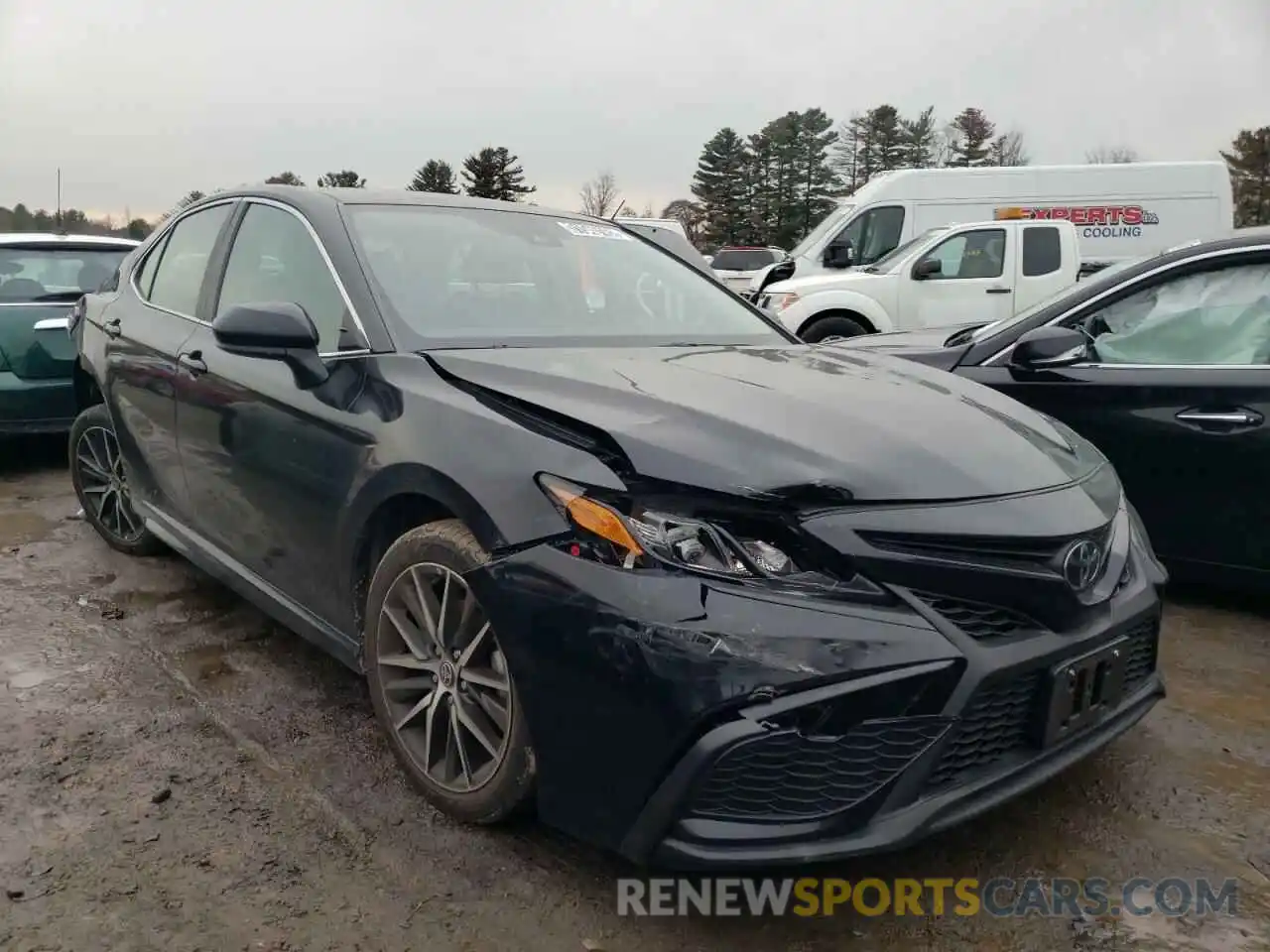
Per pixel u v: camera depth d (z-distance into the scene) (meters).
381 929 2.11
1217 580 3.90
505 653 2.14
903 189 13.12
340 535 2.70
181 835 2.43
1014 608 2.09
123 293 4.27
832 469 2.06
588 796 2.06
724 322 3.56
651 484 2.04
